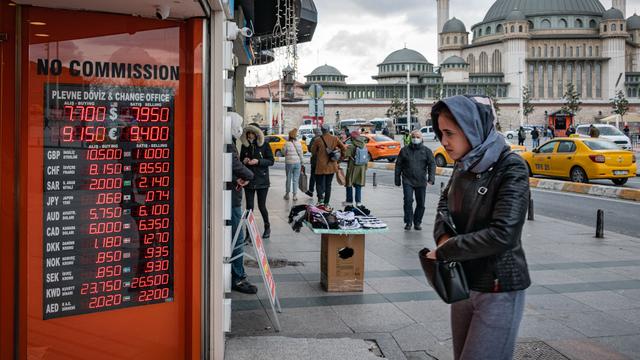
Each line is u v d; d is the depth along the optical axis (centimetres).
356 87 13300
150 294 381
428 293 620
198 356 394
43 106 343
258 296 607
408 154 1043
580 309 575
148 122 374
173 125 382
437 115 277
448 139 270
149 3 347
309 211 627
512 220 248
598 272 736
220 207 406
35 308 346
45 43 343
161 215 382
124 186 368
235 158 621
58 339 353
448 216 282
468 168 264
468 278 264
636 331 513
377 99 12156
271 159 929
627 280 695
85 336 361
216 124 401
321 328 509
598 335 502
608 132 3572
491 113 266
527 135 8112
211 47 397
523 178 257
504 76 14638
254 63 1473
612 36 14538
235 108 1329
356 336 489
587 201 1560
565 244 935
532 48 14938
